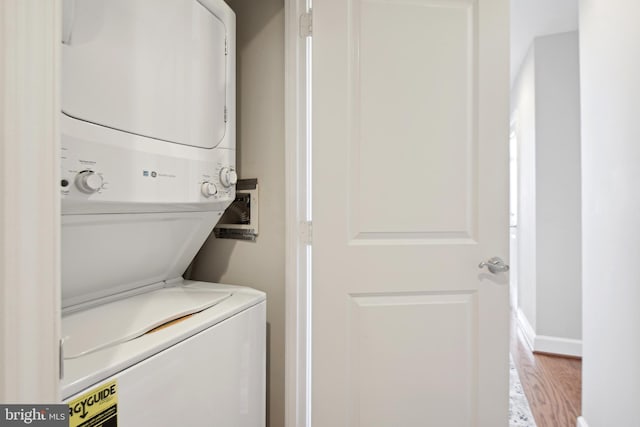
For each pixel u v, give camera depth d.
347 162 1.34
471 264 1.36
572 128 2.74
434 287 1.36
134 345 0.74
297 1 1.40
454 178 1.36
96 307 0.98
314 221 1.33
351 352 1.35
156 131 0.94
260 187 1.49
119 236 0.96
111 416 0.65
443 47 1.35
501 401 1.36
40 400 0.44
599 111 1.55
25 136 0.42
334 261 1.34
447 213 1.36
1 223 0.40
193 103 1.08
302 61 1.41
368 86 1.34
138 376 0.71
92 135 0.77
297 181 1.41
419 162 1.35
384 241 1.35
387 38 1.34
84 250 0.89
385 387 1.35
